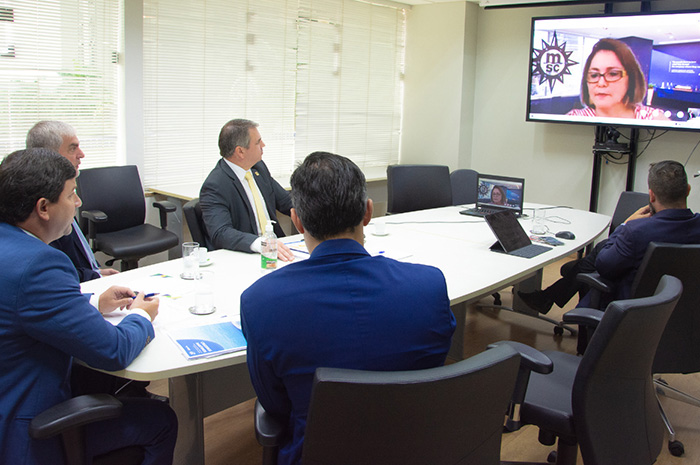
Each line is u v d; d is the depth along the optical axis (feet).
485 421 3.90
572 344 11.21
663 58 14.70
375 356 3.84
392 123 20.08
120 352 4.71
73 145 8.43
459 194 14.71
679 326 7.00
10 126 12.02
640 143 16.06
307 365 3.84
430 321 4.01
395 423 3.52
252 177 10.06
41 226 4.77
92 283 6.97
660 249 6.93
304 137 17.47
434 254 8.88
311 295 3.85
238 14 15.20
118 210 12.75
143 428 5.21
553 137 17.60
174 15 13.99
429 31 19.03
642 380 5.42
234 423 8.32
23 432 4.44
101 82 13.21
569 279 10.64
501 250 9.18
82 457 4.55
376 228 10.09
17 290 4.33
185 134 14.79
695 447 7.89
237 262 8.10
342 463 3.65
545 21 16.44
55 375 4.62
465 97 18.76
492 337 11.51
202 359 5.04
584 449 5.20
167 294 6.61
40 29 12.09
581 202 17.35
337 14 17.53
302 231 4.39
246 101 15.85
